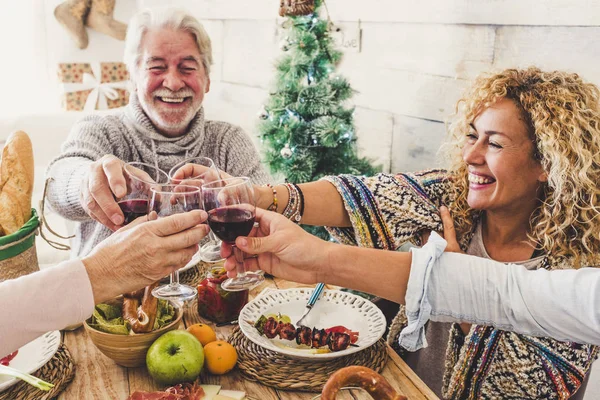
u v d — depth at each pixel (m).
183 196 1.10
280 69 2.53
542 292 1.03
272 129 2.51
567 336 1.03
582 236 1.31
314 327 1.25
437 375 1.55
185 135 2.14
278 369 1.15
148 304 1.15
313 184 1.50
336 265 1.11
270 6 3.48
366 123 3.06
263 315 1.28
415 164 2.75
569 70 1.95
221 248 1.19
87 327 1.14
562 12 1.96
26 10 4.00
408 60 2.69
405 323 1.53
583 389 1.36
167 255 1.02
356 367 0.76
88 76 3.87
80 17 3.76
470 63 2.36
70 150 1.92
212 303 1.34
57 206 1.75
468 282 1.05
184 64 2.00
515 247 1.42
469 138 1.41
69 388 1.10
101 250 1.00
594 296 0.99
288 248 1.11
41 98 4.14
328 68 2.54
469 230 1.49
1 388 1.01
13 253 1.31
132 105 2.08
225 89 4.16
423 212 1.48
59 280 0.96
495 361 1.33
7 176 1.42
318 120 2.46
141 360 1.15
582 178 1.26
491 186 1.36
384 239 1.48
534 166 1.32
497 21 2.21
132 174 1.34
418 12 2.58
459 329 1.42
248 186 1.12
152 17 1.98
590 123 1.28
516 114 1.30
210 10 4.13
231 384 1.13
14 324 0.92
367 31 2.92
